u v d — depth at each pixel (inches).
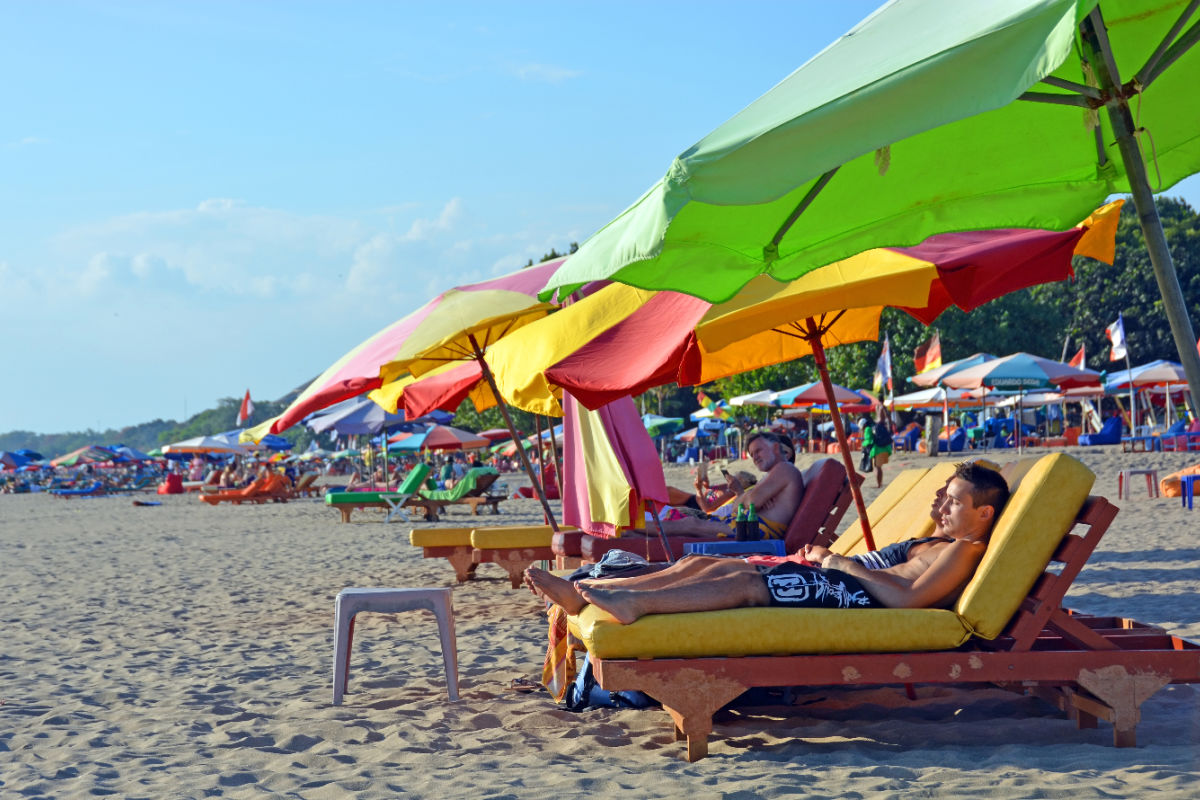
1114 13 130.9
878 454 914.7
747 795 147.9
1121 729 167.3
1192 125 149.9
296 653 296.8
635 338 260.5
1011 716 192.2
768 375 1931.6
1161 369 1119.0
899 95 97.7
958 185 148.6
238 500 1316.4
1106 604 314.3
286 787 163.8
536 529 408.2
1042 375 908.0
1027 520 170.4
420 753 182.7
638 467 302.0
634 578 185.5
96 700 240.2
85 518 1133.7
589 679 209.0
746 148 101.9
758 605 173.8
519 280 335.9
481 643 295.4
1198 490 674.8
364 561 552.7
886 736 180.5
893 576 177.5
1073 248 229.0
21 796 163.5
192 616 380.5
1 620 383.2
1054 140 146.3
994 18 98.3
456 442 1059.3
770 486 288.4
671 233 131.9
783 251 145.4
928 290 210.4
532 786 157.6
